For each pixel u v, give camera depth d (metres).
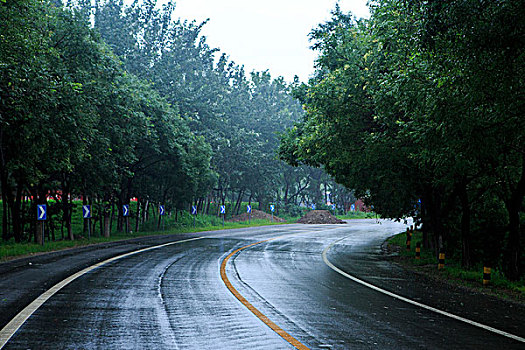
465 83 10.04
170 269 14.35
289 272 14.88
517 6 8.77
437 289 12.50
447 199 21.42
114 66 26.66
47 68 18.94
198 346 6.01
